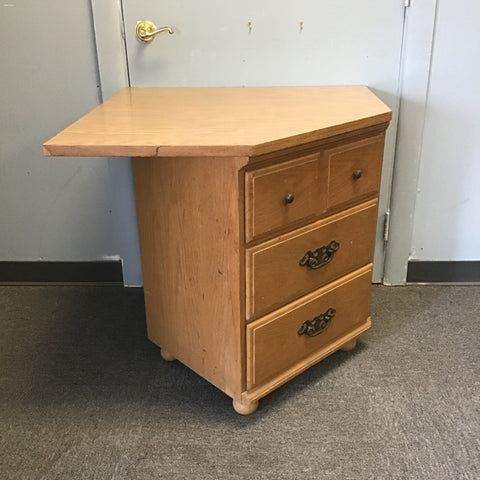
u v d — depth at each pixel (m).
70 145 1.22
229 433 1.50
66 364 1.78
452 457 1.41
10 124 1.99
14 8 1.84
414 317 2.00
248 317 1.45
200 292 1.53
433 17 1.82
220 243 1.40
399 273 2.18
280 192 1.37
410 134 1.97
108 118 1.46
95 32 1.84
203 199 1.40
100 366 1.78
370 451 1.44
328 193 1.50
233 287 1.41
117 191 2.07
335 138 1.43
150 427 1.53
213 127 1.37
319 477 1.37
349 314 1.75
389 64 1.89
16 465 1.41
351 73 1.90
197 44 1.86
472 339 1.88
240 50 1.87
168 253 1.59
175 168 1.45
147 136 1.28
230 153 1.22
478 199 2.08
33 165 2.05
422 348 1.83
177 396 1.64
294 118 1.46
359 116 1.47
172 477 1.37
